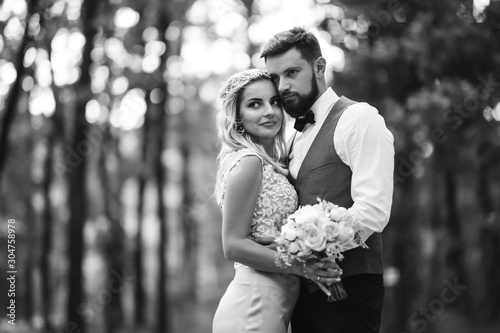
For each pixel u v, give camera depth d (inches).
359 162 125.6
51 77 419.8
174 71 574.9
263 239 130.7
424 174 438.3
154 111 611.2
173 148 763.4
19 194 561.3
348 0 288.0
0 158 340.5
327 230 119.2
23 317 627.2
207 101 663.1
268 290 131.0
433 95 279.7
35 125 531.2
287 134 157.9
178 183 817.5
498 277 584.7
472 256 615.8
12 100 335.3
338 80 309.3
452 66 289.6
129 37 478.3
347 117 129.1
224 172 133.7
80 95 428.5
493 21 269.4
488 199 493.0
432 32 279.1
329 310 130.3
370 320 129.3
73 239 458.0
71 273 455.5
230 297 135.0
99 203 650.8
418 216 520.7
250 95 135.4
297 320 137.9
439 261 567.5
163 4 482.0
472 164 356.8
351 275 128.3
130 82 470.3
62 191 657.0
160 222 679.7
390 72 304.3
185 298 885.2
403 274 443.5
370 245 130.2
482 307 585.3
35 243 598.2
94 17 436.5
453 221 554.6
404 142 299.6
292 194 134.0
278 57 133.8
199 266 1046.4
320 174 131.6
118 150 641.0
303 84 133.3
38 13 344.2
